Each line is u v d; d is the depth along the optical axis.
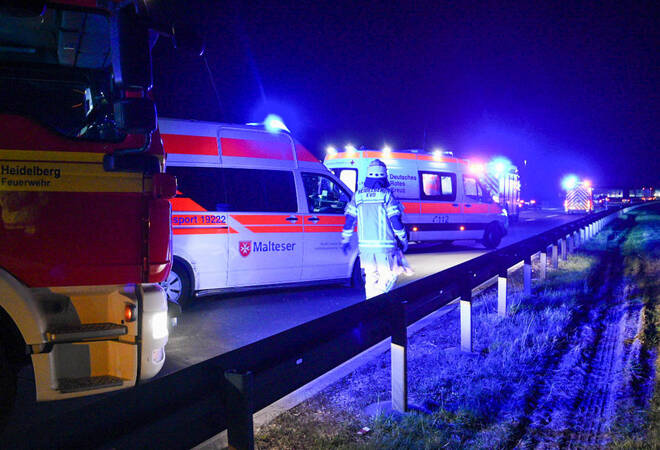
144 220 3.28
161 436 1.85
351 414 3.58
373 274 5.46
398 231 5.38
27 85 3.56
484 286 8.53
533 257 12.22
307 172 7.72
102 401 1.73
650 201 70.19
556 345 5.15
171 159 6.59
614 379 4.23
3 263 2.98
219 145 6.97
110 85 3.56
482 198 14.69
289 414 3.56
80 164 3.13
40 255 3.05
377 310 3.52
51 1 2.94
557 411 3.64
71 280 3.12
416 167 13.05
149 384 1.88
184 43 3.04
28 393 4.06
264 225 7.17
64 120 3.66
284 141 7.58
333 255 7.90
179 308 3.90
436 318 6.28
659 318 6.09
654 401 3.73
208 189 6.79
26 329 3.01
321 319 2.95
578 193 40.31
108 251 3.19
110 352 3.18
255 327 6.16
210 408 2.07
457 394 3.88
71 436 1.63
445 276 4.69
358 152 12.57
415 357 4.77
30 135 3.04
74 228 3.12
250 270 7.08
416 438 3.21
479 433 3.29
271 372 2.50
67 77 3.63
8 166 2.99
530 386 4.07
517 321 5.92
